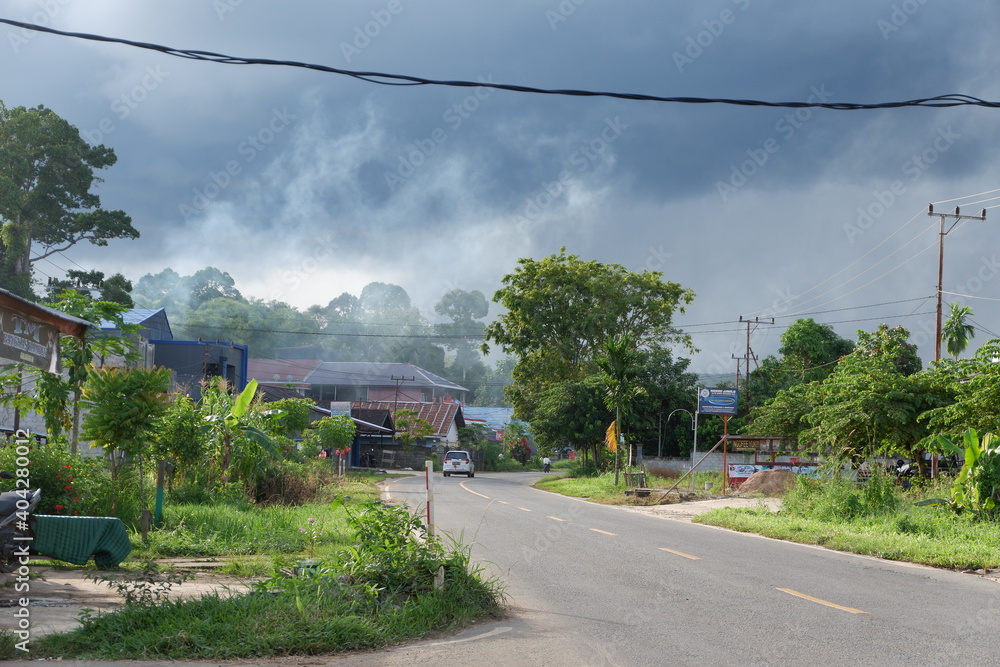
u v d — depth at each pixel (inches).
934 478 921.5
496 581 385.7
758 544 625.3
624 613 351.3
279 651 272.1
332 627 287.4
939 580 452.8
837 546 607.2
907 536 623.2
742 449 1359.5
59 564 435.5
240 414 843.4
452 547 568.4
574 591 406.3
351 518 377.1
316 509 804.6
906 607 365.4
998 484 669.3
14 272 1628.9
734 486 1302.9
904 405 900.0
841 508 780.6
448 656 274.5
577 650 283.6
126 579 322.0
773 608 361.4
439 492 1305.4
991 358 767.7
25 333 375.6
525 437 3432.6
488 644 293.0
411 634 303.4
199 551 514.9
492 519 798.5
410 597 344.8
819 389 1020.5
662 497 1155.3
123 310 764.0
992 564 501.0
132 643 265.0
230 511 658.8
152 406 575.2
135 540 526.9
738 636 305.7
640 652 280.8
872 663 266.4
